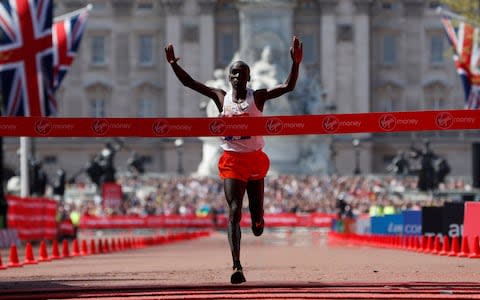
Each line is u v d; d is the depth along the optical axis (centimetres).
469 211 8244
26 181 13850
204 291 4350
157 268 6969
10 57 11638
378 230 12725
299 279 5378
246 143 4450
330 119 4512
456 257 8038
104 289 4488
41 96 11738
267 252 10444
